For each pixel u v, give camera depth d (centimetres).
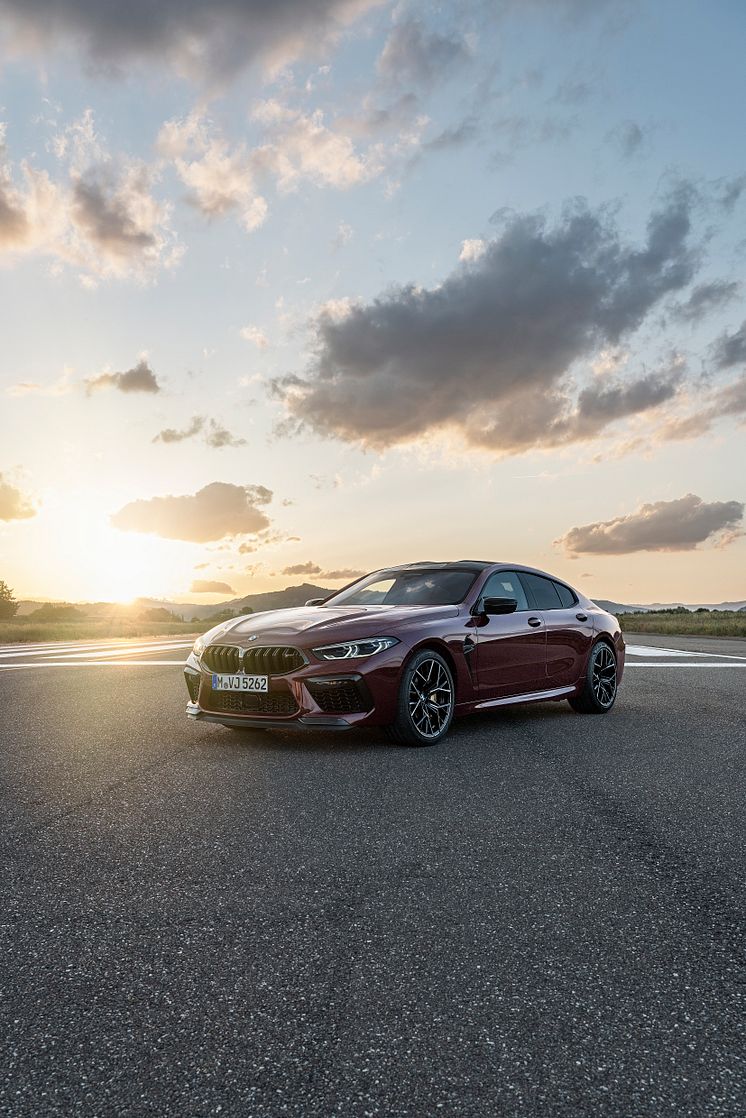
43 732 576
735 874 279
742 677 947
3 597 7919
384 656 516
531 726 617
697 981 199
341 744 535
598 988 195
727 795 394
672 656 1290
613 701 716
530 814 357
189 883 269
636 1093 154
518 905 250
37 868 284
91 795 391
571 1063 163
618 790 404
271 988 195
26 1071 161
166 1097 153
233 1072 161
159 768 454
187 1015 182
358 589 672
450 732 588
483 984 197
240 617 623
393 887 265
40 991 194
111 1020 180
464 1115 148
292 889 263
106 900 254
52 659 1314
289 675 516
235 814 356
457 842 316
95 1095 154
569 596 717
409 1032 175
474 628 587
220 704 546
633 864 290
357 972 203
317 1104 151
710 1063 163
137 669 1102
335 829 333
